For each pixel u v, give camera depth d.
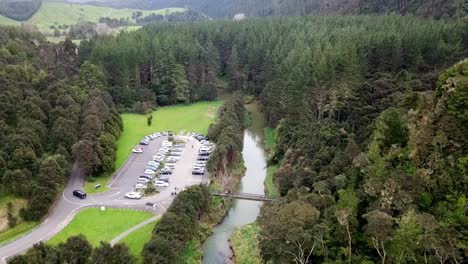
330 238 63.88
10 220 84.69
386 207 60.28
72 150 107.75
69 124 116.44
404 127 75.69
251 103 189.88
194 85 193.62
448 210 56.91
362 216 62.56
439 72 118.69
